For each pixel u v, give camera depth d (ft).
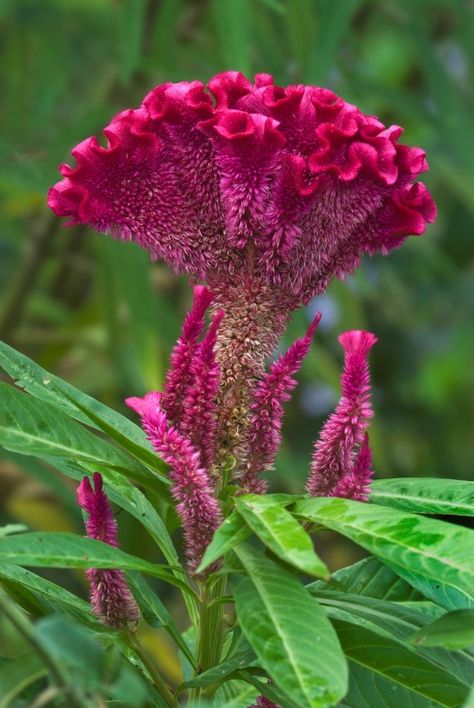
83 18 7.16
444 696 3.44
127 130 3.46
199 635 3.60
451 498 3.59
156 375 6.31
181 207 3.49
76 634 3.21
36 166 5.62
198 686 3.51
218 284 3.51
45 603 3.62
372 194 3.45
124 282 6.43
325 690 3.14
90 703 3.20
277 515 3.28
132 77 6.80
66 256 6.99
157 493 3.50
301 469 7.10
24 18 7.14
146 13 6.66
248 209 3.44
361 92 6.85
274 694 3.50
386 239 3.51
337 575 3.76
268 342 3.52
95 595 3.54
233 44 5.68
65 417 3.54
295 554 3.20
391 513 3.33
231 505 3.46
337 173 3.41
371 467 3.46
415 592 3.74
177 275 3.59
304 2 6.38
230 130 3.42
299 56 6.39
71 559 3.32
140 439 3.64
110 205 3.49
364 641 3.48
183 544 3.67
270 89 3.46
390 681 3.46
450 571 3.24
